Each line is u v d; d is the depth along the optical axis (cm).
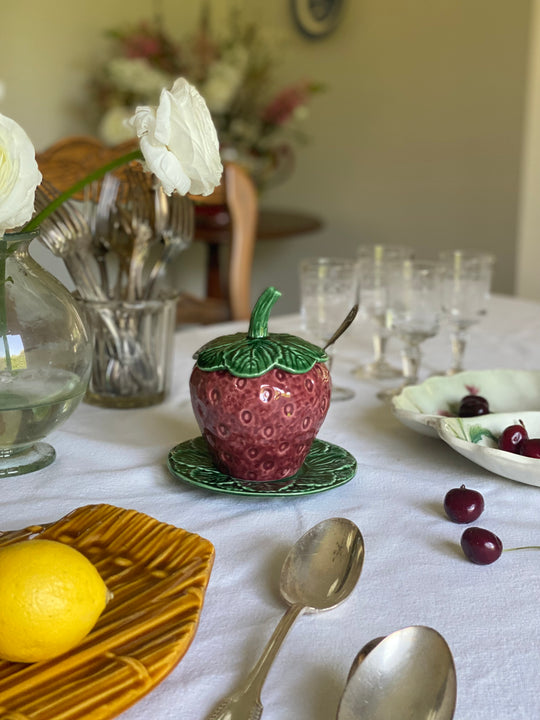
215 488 62
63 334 66
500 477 69
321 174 306
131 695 37
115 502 64
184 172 58
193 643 45
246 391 60
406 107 274
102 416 86
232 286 154
